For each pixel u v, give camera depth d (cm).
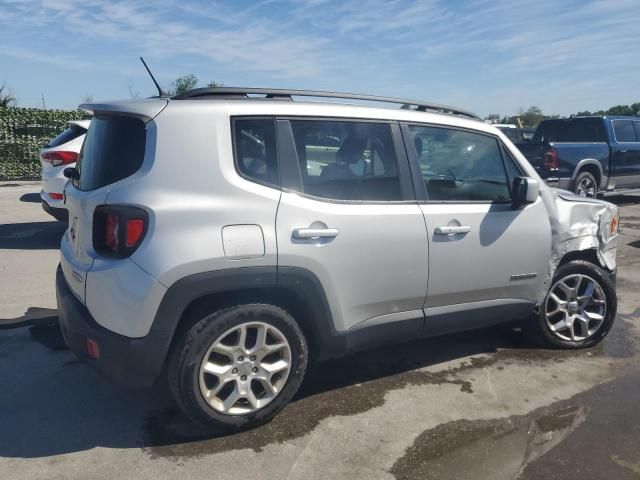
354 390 378
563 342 448
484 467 294
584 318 450
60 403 353
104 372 300
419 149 376
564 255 434
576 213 437
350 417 342
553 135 1291
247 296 319
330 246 327
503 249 397
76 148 766
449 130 393
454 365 420
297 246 316
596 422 340
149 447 308
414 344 459
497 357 435
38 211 1080
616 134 1192
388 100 383
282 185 322
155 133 301
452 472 290
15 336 456
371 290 348
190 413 306
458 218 378
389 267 351
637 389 384
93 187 316
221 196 303
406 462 298
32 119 1612
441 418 343
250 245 303
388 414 346
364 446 312
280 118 330
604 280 449
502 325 499
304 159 332
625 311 553
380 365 418
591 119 1203
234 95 337
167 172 297
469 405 359
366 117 358
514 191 398
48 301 542
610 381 396
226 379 311
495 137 414
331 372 405
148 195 291
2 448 305
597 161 1149
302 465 294
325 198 334
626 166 1203
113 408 348
